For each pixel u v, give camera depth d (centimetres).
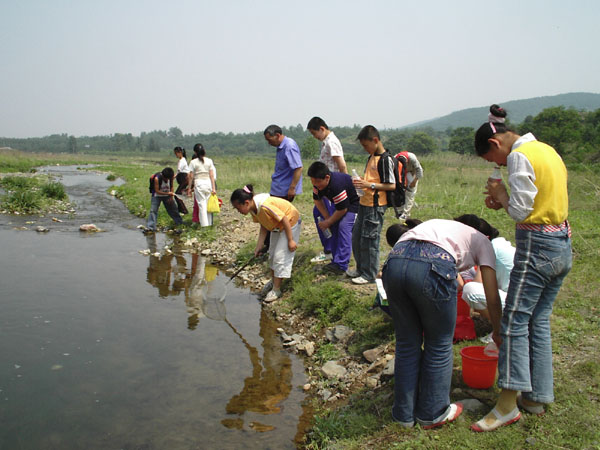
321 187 560
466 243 294
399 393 298
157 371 415
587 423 273
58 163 4544
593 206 942
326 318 502
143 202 1344
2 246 854
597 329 386
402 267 277
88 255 809
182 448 314
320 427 330
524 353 272
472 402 308
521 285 268
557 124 3684
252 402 374
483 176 1609
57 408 353
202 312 560
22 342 458
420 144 8144
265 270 704
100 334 486
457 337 391
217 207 967
